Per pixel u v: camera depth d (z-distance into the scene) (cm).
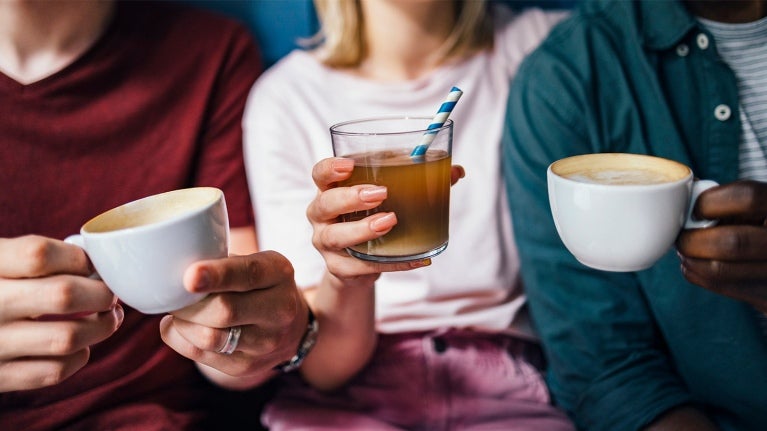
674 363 75
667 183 50
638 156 57
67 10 76
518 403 79
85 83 78
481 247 82
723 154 72
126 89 80
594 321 73
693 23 72
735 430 72
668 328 73
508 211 84
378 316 83
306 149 86
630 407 69
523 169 77
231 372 63
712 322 71
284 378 86
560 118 75
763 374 70
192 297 52
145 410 76
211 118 86
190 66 84
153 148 81
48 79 76
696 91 73
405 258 57
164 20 84
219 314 54
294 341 71
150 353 79
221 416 85
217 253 52
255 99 87
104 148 79
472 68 87
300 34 97
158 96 81
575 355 75
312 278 82
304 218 84
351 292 72
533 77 79
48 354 53
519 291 85
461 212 83
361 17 88
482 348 82
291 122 86
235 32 88
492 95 86
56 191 77
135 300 50
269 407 83
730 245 51
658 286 72
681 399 68
